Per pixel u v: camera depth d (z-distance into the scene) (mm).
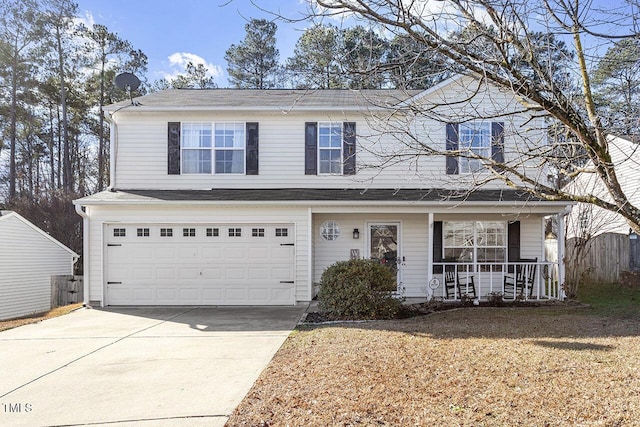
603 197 13805
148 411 4176
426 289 11523
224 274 10641
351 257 11625
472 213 11047
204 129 11969
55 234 20453
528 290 11219
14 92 25344
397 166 11641
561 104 3949
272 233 10656
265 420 3857
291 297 10602
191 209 10617
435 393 4355
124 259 10609
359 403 4133
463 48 3957
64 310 10258
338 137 11867
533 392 4316
